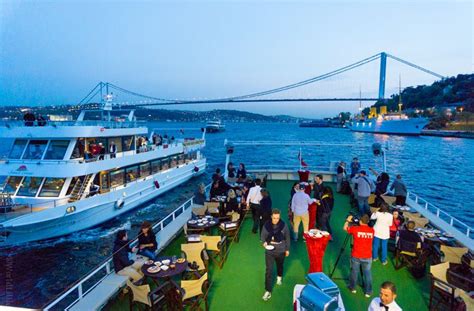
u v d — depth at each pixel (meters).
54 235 15.12
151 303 5.58
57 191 15.73
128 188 19.28
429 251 7.92
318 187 9.84
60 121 17.89
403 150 76.12
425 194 31.22
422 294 6.82
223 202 11.34
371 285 6.60
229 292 6.97
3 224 13.09
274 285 7.21
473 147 84.06
